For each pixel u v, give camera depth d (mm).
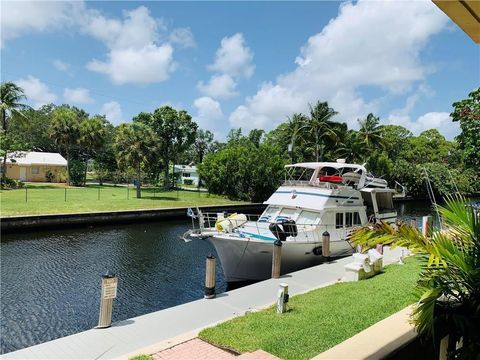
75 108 76438
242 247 12219
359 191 15688
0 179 38781
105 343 6684
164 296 12266
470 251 3545
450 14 2236
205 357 5871
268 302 8922
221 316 8016
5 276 13727
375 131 52938
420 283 3664
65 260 16156
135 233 22672
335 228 14281
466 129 11227
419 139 65000
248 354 5637
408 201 51969
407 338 2818
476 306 3350
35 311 10672
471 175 34281
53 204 27031
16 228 20422
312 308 7836
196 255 17688
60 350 6406
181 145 54312
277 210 15203
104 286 7375
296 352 5656
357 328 6438
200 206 30938
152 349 6184
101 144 52062
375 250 11406
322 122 45312
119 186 52469
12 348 8562
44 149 65938
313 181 15992
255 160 40719
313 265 13492
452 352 3279
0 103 42438
